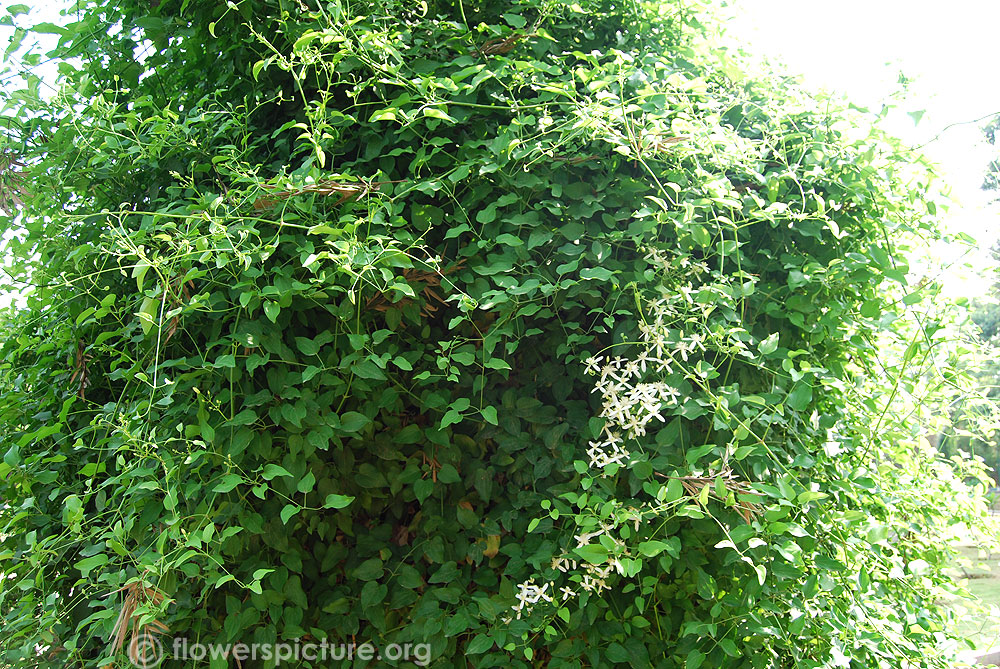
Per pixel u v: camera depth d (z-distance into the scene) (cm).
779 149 166
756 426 148
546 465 147
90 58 190
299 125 142
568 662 137
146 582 118
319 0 160
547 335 157
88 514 163
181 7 178
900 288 186
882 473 188
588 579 134
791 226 154
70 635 159
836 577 156
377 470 151
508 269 141
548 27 175
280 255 146
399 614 148
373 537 149
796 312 160
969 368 192
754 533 129
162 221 154
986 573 236
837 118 167
